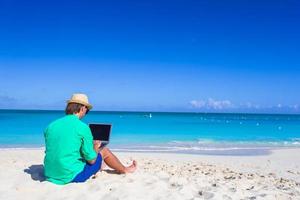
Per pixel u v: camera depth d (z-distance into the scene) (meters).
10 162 9.86
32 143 20.12
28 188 6.04
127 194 5.78
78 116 6.58
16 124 39.78
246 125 53.31
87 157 6.40
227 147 20.38
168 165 10.75
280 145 22.20
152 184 6.47
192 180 7.29
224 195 6.01
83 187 6.12
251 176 9.21
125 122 58.12
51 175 6.36
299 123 66.19
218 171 9.88
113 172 7.45
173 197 5.74
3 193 5.83
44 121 48.34
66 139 6.27
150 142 22.52
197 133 32.44
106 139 7.16
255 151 18.34
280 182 8.41
